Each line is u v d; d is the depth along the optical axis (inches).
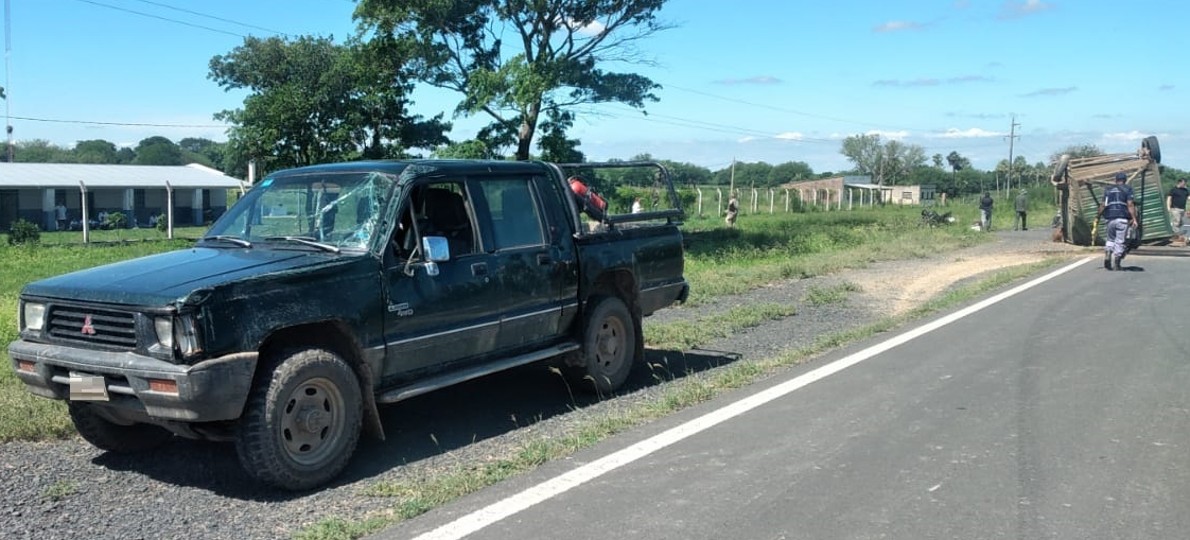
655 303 334.3
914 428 249.1
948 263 779.4
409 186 242.4
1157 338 385.4
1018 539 171.8
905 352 358.9
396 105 1088.2
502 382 323.9
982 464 217.0
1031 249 914.1
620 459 223.6
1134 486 200.7
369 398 226.7
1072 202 893.8
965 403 276.5
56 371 208.8
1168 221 853.2
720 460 221.9
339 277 219.3
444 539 174.6
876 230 1268.5
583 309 295.4
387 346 228.5
